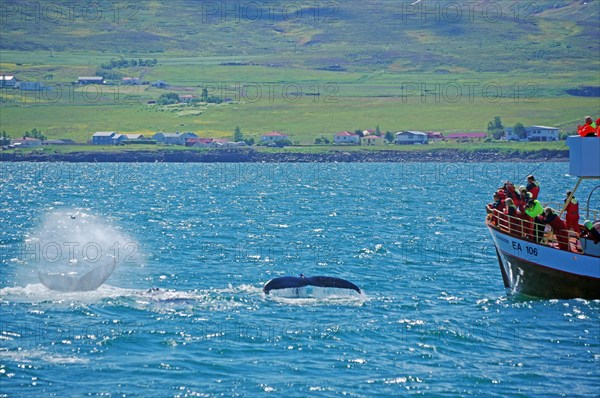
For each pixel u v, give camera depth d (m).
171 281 174.62
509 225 160.75
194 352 119.69
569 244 154.75
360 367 114.25
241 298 152.50
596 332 132.50
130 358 116.69
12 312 138.75
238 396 103.00
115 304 144.62
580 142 153.00
